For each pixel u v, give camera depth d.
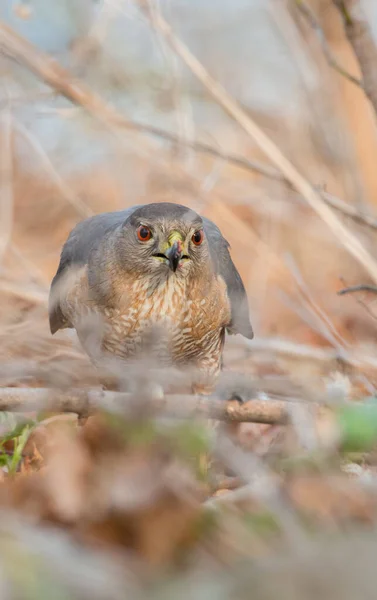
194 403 8.84
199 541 7.00
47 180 18.00
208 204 15.20
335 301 15.66
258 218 17.30
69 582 5.49
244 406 8.80
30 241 17.75
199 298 10.03
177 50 12.20
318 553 5.21
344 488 7.50
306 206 15.89
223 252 11.02
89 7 14.19
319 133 17.38
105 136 16.77
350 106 17.08
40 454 9.57
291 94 18.45
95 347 10.27
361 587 4.92
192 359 10.48
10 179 14.98
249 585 5.07
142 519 7.25
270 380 9.40
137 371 9.04
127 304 9.94
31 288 13.25
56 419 10.00
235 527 6.85
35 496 7.78
